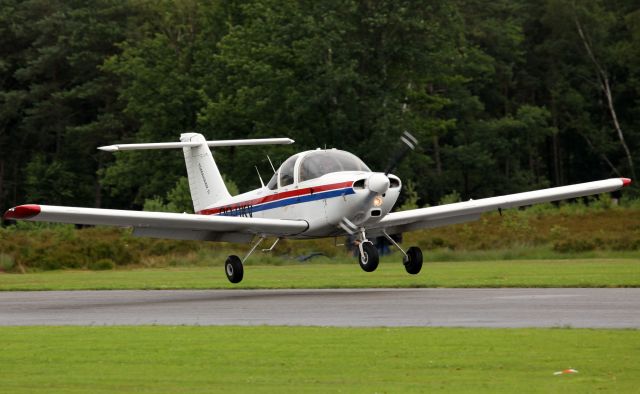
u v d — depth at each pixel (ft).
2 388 88.17
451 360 98.17
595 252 335.67
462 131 638.94
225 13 616.80
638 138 654.94
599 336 109.09
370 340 111.14
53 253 346.13
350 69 510.58
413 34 530.68
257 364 98.63
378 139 512.63
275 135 541.75
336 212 188.14
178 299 184.75
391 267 286.46
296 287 204.64
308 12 545.44
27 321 145.89
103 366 99.09
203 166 230.07
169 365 99.04
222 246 376.07
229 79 568.41
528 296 163.22
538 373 91.15
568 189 212.64
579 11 633.61
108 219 181.47
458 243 371.15
